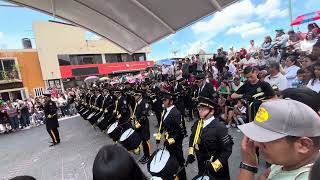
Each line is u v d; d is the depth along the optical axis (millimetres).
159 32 8203
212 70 11820
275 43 9172
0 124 16078
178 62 15922
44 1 7418
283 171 1318
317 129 1170
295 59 6301
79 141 9727
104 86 11664
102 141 9117
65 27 33312
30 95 26625
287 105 1228
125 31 9086
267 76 5281
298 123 1164
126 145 5691
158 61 25453
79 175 6188
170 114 4672
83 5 7707
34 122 18047
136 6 6875
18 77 28781
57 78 31922
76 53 34344
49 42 31609
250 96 4172
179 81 10305
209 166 3268
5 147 11164
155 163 3902
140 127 6215
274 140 1199
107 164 1284
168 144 4500
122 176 1272
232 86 8289
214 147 3389
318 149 1204
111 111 9430
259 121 1303
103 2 7273
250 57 10055
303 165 1227
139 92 6680
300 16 11656
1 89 27422
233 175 4797
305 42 8328
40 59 30594
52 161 7684
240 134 7207
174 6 6059
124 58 39875
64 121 16422
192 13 6141
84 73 34500
